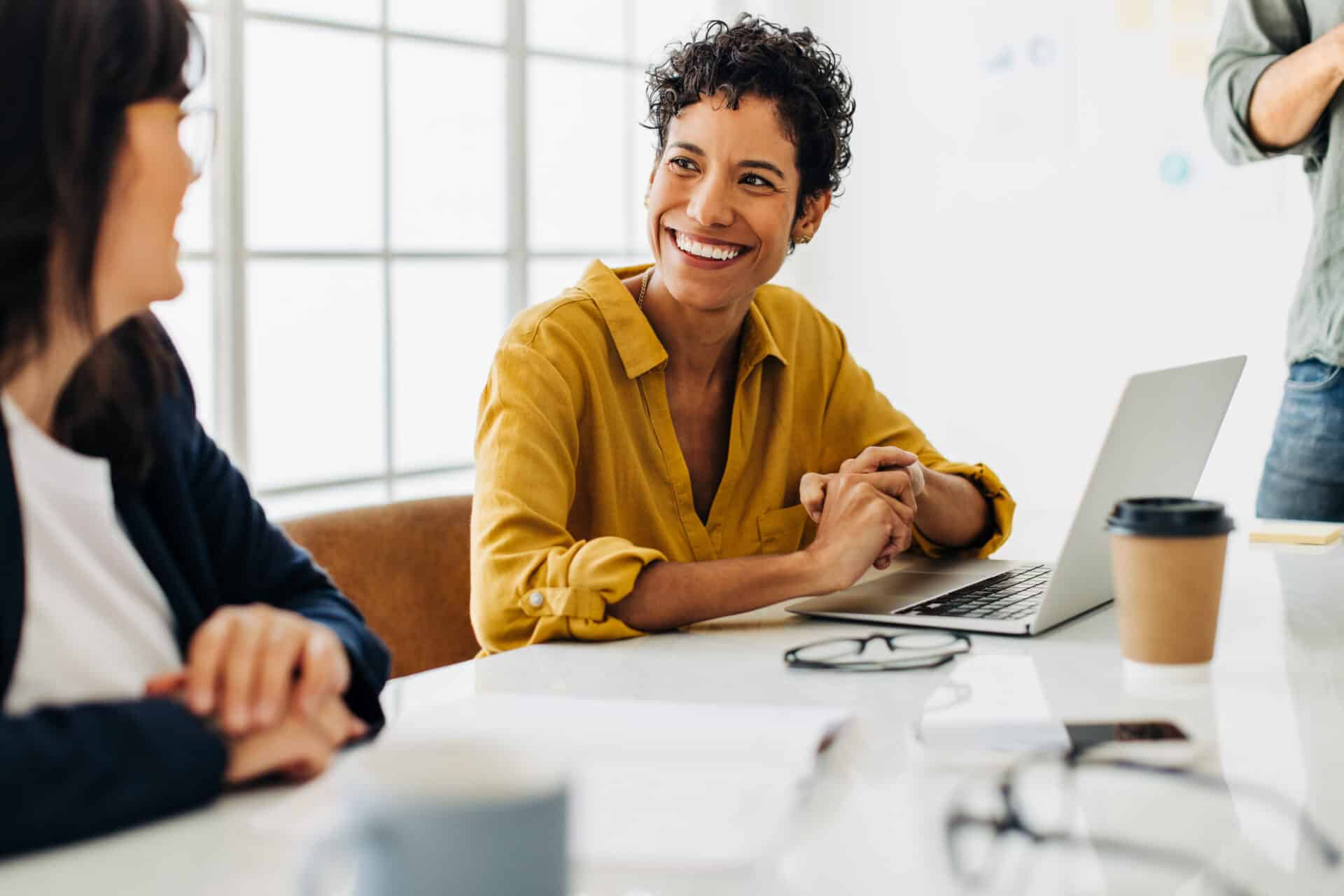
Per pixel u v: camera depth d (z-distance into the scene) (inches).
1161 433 46.3
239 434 101.6
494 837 19.0
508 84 122.2
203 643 30.9
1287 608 48.2
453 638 64.9
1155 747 31.5
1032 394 133.6
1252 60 81.8
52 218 28.5
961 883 23.9
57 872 24.4
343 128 131.3
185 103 30.9
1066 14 127.4
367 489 115.3
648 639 45.7
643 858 24.4
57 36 28.1
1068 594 45.8
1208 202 121.3
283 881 24.0
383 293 114.8
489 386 53.2
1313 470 79.6
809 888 23.7
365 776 19.8
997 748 31.6
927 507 58.0
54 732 25.9
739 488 59.9
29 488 31.4
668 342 57.3
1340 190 78.2
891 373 142.5
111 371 34.7
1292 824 26.5
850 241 143.7
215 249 100.1
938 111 136.2
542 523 48.6
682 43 56.5
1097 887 23.6
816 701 36.7
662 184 55.1
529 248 125.8
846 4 140.9
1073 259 129.6
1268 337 119.2
